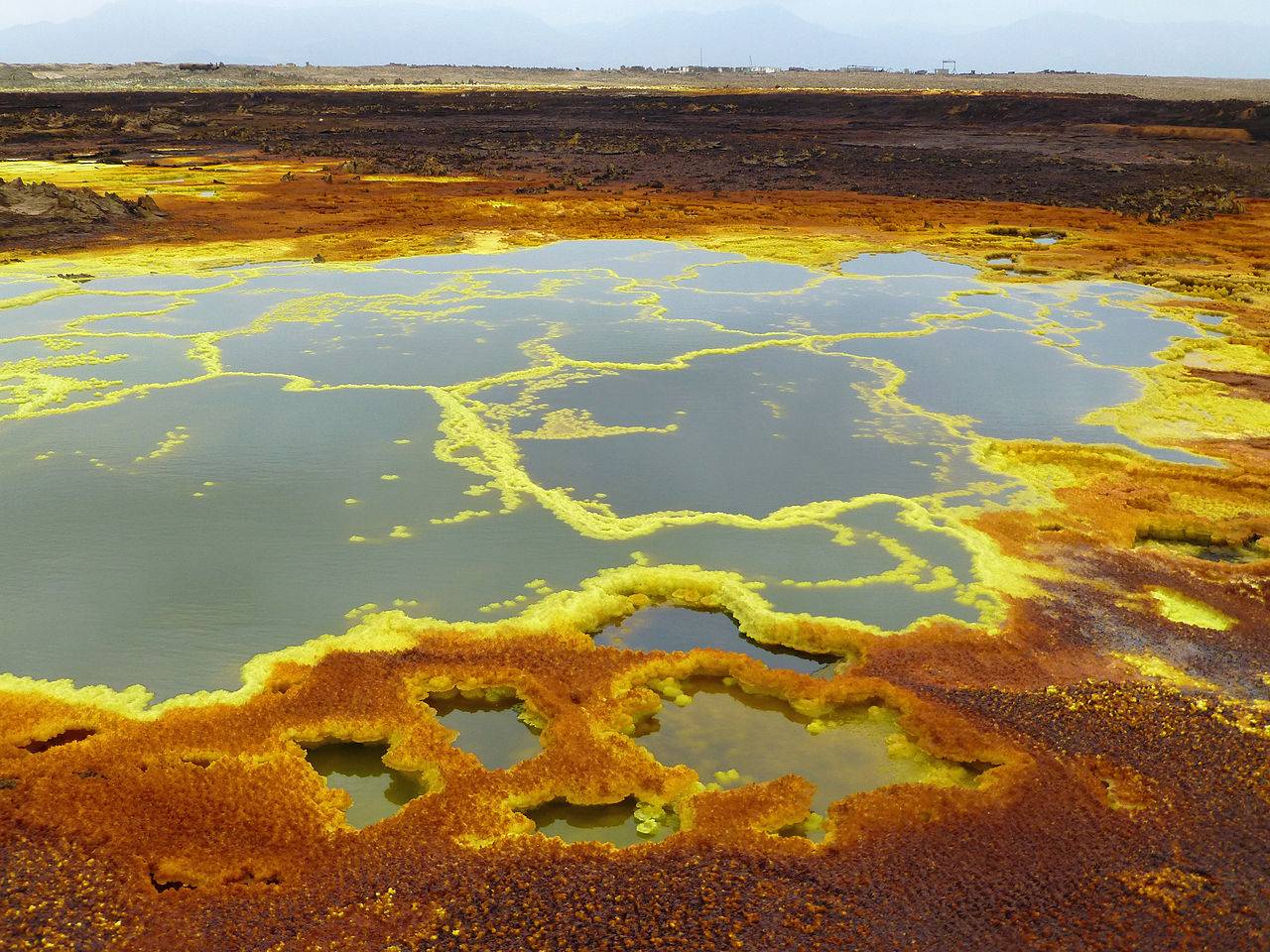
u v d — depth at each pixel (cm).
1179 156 5788
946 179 5197
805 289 3075
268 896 812
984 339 2516
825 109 8831
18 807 899
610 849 862
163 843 866
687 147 6644
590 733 1013
